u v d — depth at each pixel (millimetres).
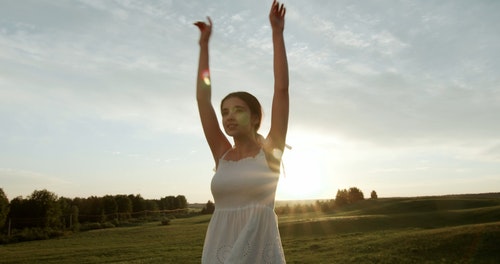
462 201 74875
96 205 92625
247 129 1944
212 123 2209
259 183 1823
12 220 69562
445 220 43312
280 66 2027
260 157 1903
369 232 35156
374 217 46938
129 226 78875
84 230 72000
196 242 36000
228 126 1940
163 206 130875
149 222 88062
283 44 2076
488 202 71625
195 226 62562
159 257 25922
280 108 1996
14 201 71812
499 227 23516
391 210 73312
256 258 1698
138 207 111812
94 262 25484
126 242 41062
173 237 44031
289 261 20438
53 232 57062
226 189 1850
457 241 21703
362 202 99125
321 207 105312
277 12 2115
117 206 96688
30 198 72625
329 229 39594
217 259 1788
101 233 59188
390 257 19688
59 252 33594
